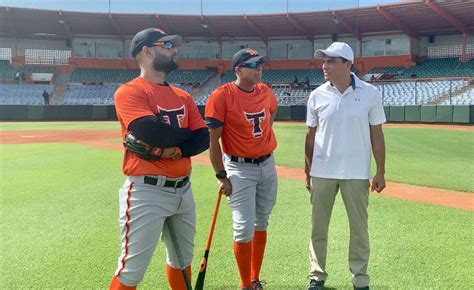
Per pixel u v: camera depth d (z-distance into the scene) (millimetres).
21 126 25156
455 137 17500
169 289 3895
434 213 6293
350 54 3592
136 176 2770
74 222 5855
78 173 9602
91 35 42562
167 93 2873
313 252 3863
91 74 41281
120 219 2857
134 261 2793
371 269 4281
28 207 6633
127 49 43031
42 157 12242
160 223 2832
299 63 42094
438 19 34375
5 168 10250
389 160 11344
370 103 3645
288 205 6773
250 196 3840
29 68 40875
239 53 3832
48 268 4309
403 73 36344
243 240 3752
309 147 3990
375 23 37156
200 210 6469
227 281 4066
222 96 3799
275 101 4285
